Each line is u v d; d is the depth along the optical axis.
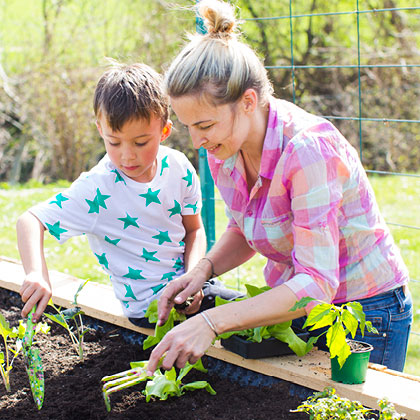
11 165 10.54
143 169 2.28
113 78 2.20
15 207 7.19
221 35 1.87
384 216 6.60
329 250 1.91
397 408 1.81
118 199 2.41
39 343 2.58
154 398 2.08
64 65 10.06
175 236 2.56
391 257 2.18
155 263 2.53
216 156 1.95
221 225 6.28
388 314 2.20
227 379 2.23
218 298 2.21
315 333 2.27
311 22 9.97
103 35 10.30
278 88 10.31
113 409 2.02
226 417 1.96
